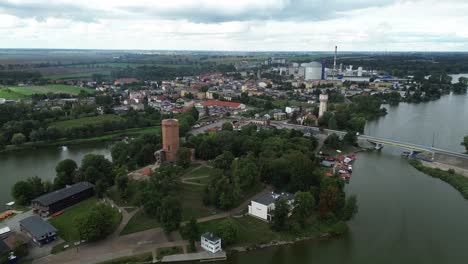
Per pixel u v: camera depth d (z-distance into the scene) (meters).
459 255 176.38
